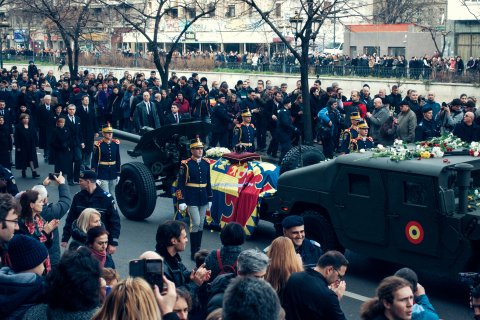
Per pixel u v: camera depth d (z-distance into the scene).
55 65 52.53
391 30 43.69
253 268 6.24
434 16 44.50
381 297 5.95
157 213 15.77
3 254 7.05
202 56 46.25
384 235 10.59
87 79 31.27
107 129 15.91
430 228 10.04
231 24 50.06
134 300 4.71
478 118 19.30
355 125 17.11
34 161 19.92
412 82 33.56
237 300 4.41
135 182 14.76
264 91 24.25
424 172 10.04
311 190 11.59
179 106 24.69
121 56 49.25
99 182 16.02
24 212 8.32
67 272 5.19
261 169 13.33
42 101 23.72
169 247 7.58
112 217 10.52
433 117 20.45
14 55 57.03
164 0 26.30
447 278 11.32
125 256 12.67
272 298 4.44
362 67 35.88
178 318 5.21
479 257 9.79
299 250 8.69
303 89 20.22
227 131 22.77
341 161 11.12
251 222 13.12
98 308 5.29
